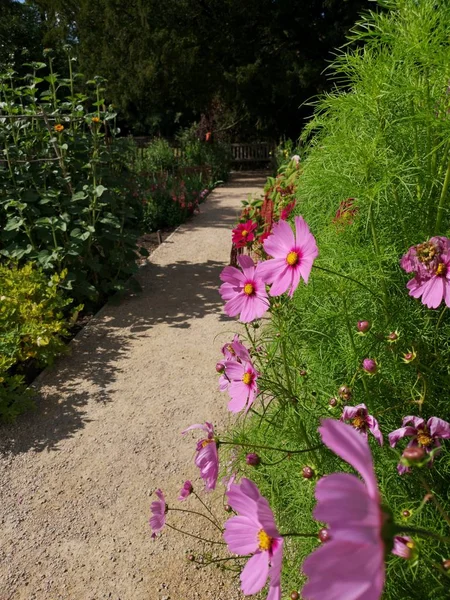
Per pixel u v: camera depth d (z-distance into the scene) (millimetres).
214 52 15570
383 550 523
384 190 1483
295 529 1545
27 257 4398
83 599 1858
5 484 2465
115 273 4938
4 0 19938
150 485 2412
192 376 3379
